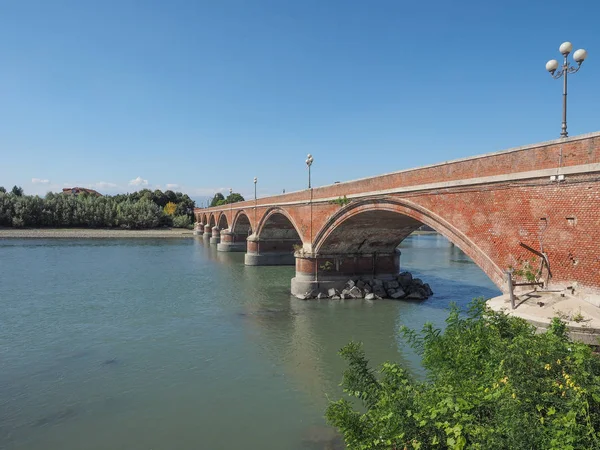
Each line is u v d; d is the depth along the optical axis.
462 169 18.56
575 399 6.04
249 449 12.10
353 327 24.64
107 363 18.72
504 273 15.78
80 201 117.94
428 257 62.72
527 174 14.75
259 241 52.53
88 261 54.94
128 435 12.89
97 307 29.14
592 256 12.52
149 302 30.84
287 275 44.03
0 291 34.72
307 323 25.47
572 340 9.66
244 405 14.84
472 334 9.44
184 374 17.56
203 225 114.06
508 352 7.54
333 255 34.22
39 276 42.38
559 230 13.62
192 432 13.05
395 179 23.97
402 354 19.92
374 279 34.88
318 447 12.20
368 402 9.22
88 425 13.48
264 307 29.62
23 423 13.60
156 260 57.06
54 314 27.14
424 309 29.12
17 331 23.38
